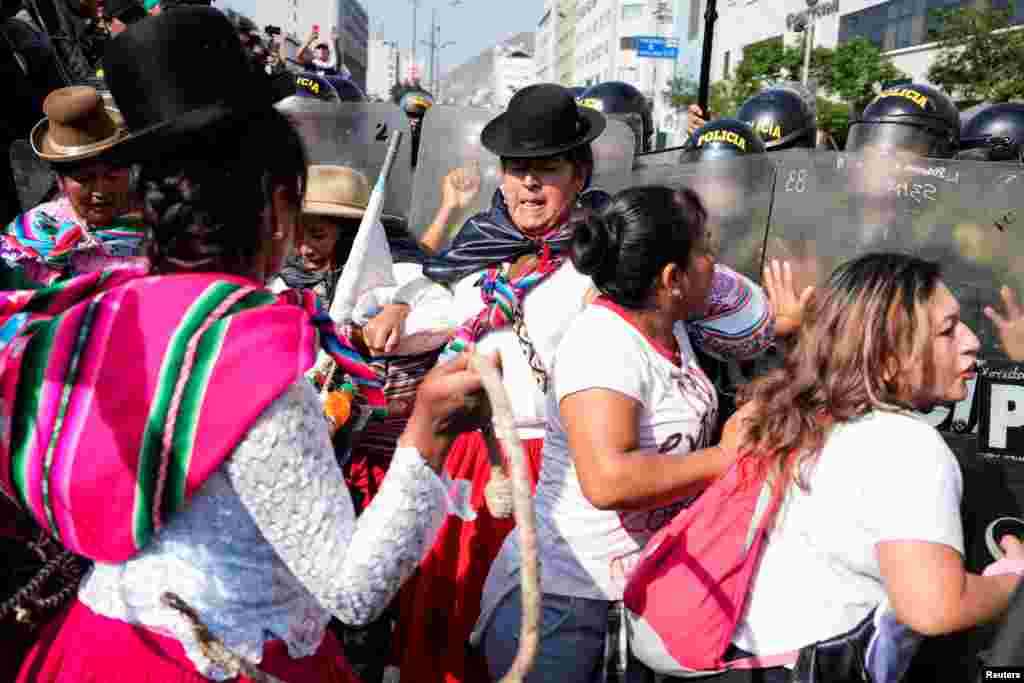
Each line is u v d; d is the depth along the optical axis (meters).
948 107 4.73
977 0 22.19
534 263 2.94
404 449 1.35
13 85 3.46
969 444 2.96
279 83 1.56
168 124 1.27
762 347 2.68
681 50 48.84
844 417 1.81
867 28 33.84
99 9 4.55
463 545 2.87
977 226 3.01
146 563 1.31
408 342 3.06
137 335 1.26
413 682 2.77
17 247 2.75
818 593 1.84
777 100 6.36
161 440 1.22
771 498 1.87
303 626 1.40
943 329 1.84
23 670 1.42
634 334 2.10
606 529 2.19
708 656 1.90
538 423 2.91
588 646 2.21
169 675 1.32
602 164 4.27
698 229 2.11
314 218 3.21
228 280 1.32
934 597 1.66
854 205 3.13
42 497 1.29
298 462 1.25
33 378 1.29
